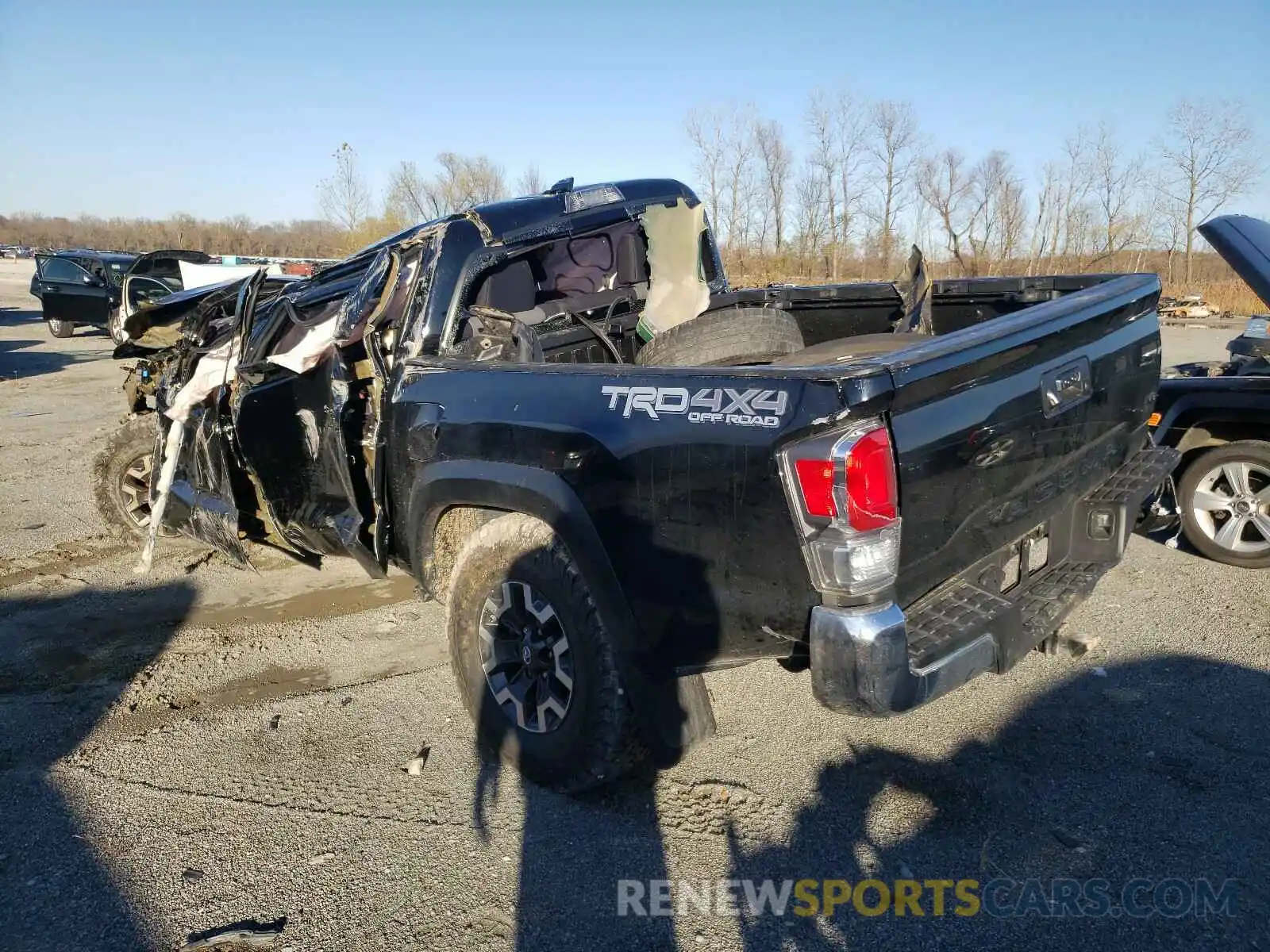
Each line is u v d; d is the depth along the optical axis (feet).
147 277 53.78
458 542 11.68
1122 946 7.78
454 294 11.91
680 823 9.75
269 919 8.54
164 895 8.91
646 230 15.19
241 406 14.26
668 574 8.62
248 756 11.50
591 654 9.53
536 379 9.82
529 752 10.48
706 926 8.25
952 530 8.30
